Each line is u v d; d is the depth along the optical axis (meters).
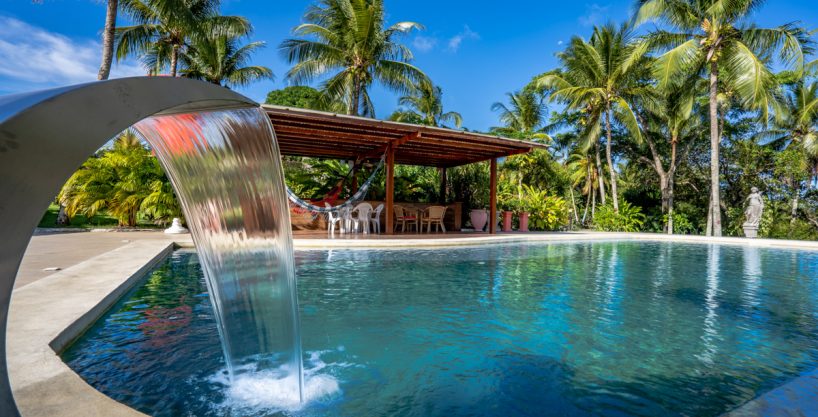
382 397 2.11
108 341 2.79
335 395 2.12
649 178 24.03
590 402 2.08
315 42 16.17
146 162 13.86
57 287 3.73
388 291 4.60
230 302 1.95
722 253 9.79
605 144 24.11
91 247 7.39
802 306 4.17
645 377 2.39
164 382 2.20
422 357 2.66
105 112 0.82
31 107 0.69
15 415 0.78
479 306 3.97
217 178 1.70
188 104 1.15
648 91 18.66
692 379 2.37
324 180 14.73
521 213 15.24
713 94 15.39
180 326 3.14
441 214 13.13
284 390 2.14
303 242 8.55
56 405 1.58
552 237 11.88
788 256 9.29
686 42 15.23
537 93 25.28
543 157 24.16
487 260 7.23
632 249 10.34
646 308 3.98
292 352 2.24
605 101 19.23
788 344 2.98
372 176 10.71
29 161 0.68
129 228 13.37
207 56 18.48
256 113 1.65
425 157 14.02
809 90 19.78
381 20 16.77
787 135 21.08
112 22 10.40
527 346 2.88
